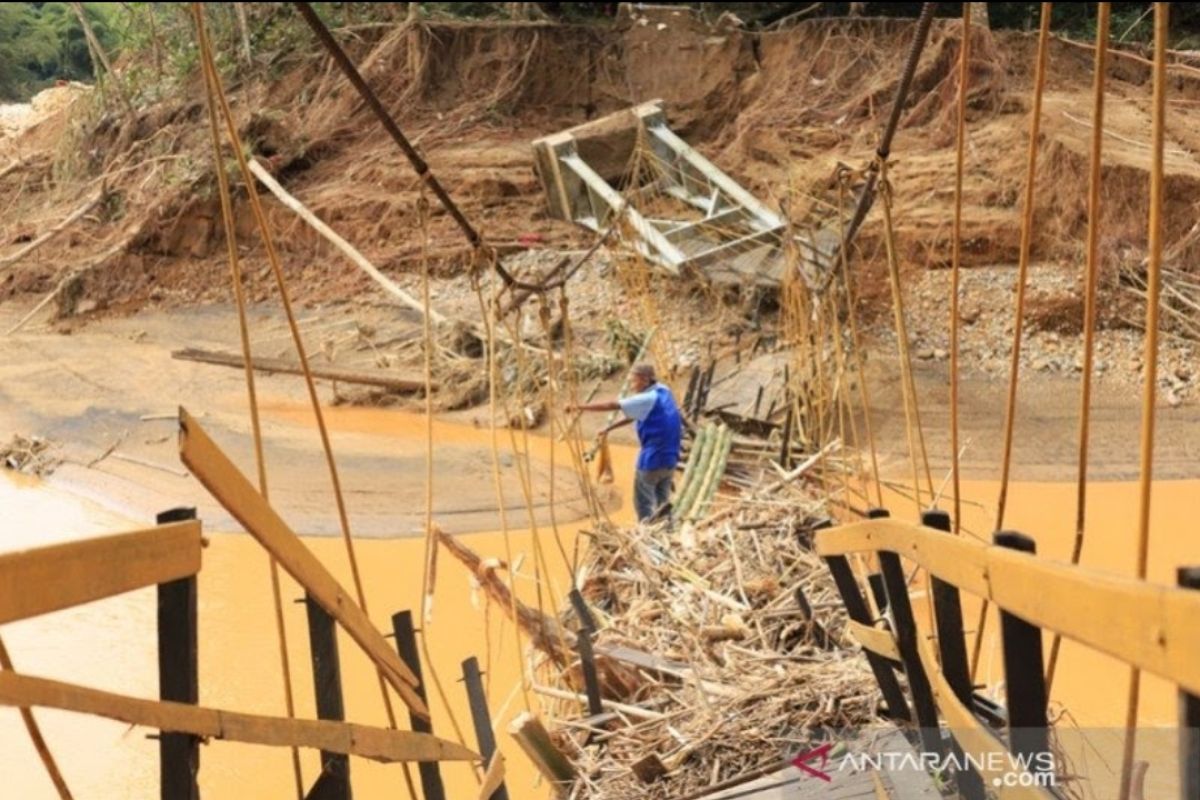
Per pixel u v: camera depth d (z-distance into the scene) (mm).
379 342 17078
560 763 4707
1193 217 15570
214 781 6656
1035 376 14500
